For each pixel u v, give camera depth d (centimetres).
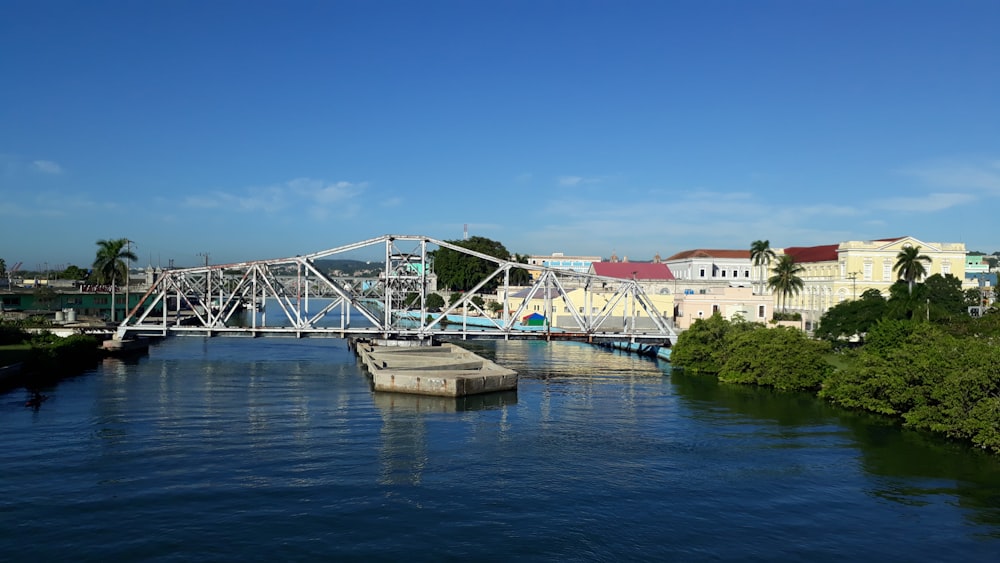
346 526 3516
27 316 12644
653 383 8044
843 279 12144
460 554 3225
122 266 13425
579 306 13612
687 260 17300
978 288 11794
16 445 4866
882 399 6081
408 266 11194
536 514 3716
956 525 3616
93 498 3844
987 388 5038
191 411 6075
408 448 4938
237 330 10062
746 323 9188
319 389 7325
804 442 5147
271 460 4594
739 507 3847
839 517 3716
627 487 4153
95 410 6047
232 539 3341
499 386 7319
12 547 3216
